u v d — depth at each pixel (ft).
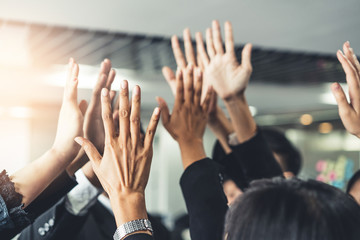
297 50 14.98
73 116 3.20
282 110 33.04
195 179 3.54
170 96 24.43
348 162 32.60
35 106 27.78
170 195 34.42
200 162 3.65
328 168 33.78
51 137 30.71
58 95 23.43
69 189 3.60
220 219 3.31
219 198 3.45
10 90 21.54
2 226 2.91
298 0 10.23
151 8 10.46
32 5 9.97
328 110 32.53
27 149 29.99
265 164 4.35
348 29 12.62
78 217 4.36
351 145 32.58
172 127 3.79
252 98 26.12
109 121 3.00
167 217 30.04
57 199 3.54
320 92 25.02
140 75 19.24
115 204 2.93
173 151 34.96
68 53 14.44
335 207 2.16
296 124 36.96
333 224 2.08
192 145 3.77
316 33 13.00
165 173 34.68
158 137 36.04
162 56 15.16
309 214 2.10
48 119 30.40
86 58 15.21
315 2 10.41
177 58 4.65
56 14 10.64
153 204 35.37
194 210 3.43
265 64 17.08
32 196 3.04
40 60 15.56
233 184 5.28
